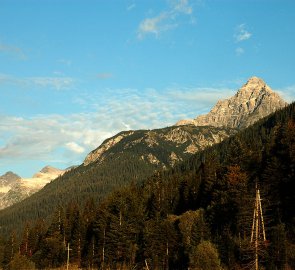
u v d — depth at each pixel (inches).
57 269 5216.5
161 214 5398.6
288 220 3666.3
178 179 6688.0
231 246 3282.5
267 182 4136.3
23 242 6451.8
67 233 5841.5
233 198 4092.0
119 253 4675.2
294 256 3075.8
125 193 5920.3
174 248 4158.5
